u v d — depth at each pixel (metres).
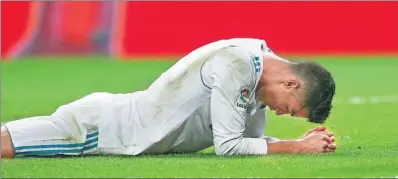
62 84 20.70
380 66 24.00
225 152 8.04
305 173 7.13
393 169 7.36
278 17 26.89
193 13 27.20
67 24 27.08
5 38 26.81
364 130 10.99
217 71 8.01
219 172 7.18
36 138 8.26
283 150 8.20
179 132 8.33
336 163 7.61
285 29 26.89
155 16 27.31
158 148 8.38
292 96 7.92
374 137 10.16
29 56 26.92
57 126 8.31
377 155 8.24
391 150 8.76
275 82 7.97
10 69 24.77
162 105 8.27
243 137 8.41
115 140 8.35
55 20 27.05
